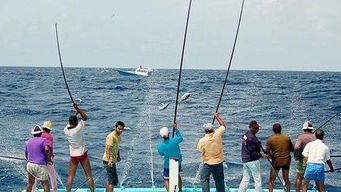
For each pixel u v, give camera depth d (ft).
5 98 214.28
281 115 149.69
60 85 319.27
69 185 44.21
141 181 63.67
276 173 45.03
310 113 155.22
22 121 134.41
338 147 92.84
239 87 302.86
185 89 284.41
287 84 342.64
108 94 245.24
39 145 42.45
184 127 120.47
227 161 76.18
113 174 44.52
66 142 94.32
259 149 44.19
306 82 377.91
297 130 115.34
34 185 44.37
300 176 45.44
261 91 262.47
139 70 421.59
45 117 144.46
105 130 114.83
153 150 85.51
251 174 44.09
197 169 69.62
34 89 277.64
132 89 284.41
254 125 44.09
